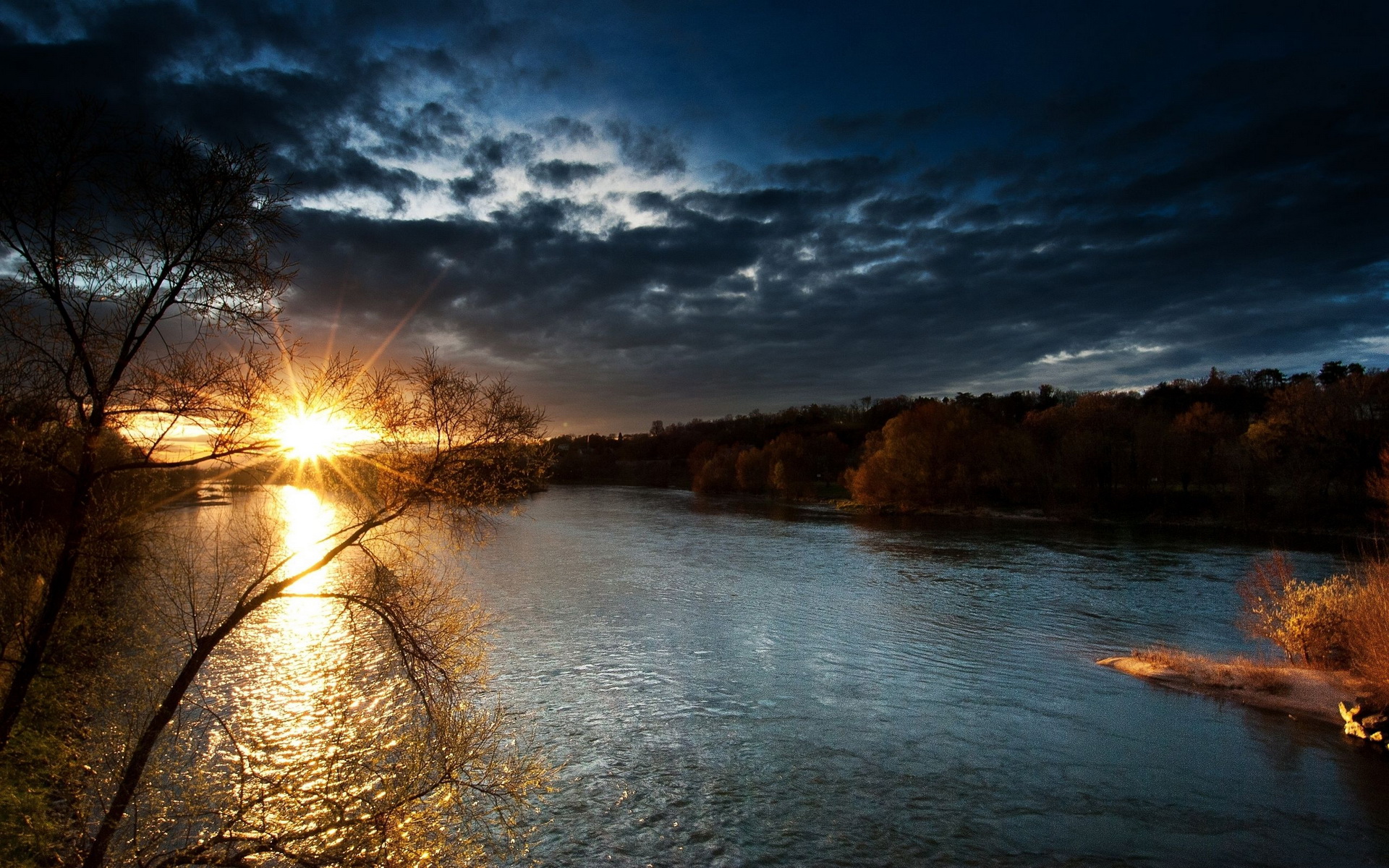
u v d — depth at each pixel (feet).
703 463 414.00
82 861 26.61
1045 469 263.90
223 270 24.84
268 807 28.94
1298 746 59.21
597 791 51.44
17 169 22.12
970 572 141.38
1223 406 345.31
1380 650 62.59
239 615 27.37
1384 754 57.77
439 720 30.04
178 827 31.12
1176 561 156.56
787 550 172.65
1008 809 49.85
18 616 25.00
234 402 25.04
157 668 32.55
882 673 77.77
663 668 78.38
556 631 92.73
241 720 53.98
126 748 28.96
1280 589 87.30
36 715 27.81
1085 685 74.28
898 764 56.39
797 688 72.90
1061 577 136.15
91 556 26.04
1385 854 44.55
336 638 78.02
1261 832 46.96
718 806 49.93
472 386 28.30
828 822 48.26
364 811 28.27
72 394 23.25
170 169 24.07
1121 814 49.21
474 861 41.24
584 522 235.40
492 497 28.35
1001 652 85.97
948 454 280.51
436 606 31.30
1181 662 78.48
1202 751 58.54
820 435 424.46
